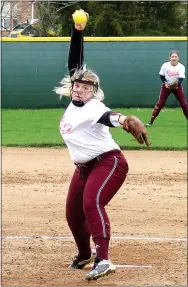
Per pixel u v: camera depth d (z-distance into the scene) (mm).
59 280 14789
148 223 20078
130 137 39031
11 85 55094
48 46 54875
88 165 13812
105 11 78438
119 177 13609
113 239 18266
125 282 14695
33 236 18500
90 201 13312
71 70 14703
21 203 22516
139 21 80250
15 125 44000
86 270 15641
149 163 30766
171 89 39344
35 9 76875
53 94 55188
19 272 15352
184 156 32969
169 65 39219
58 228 19422
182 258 16625
